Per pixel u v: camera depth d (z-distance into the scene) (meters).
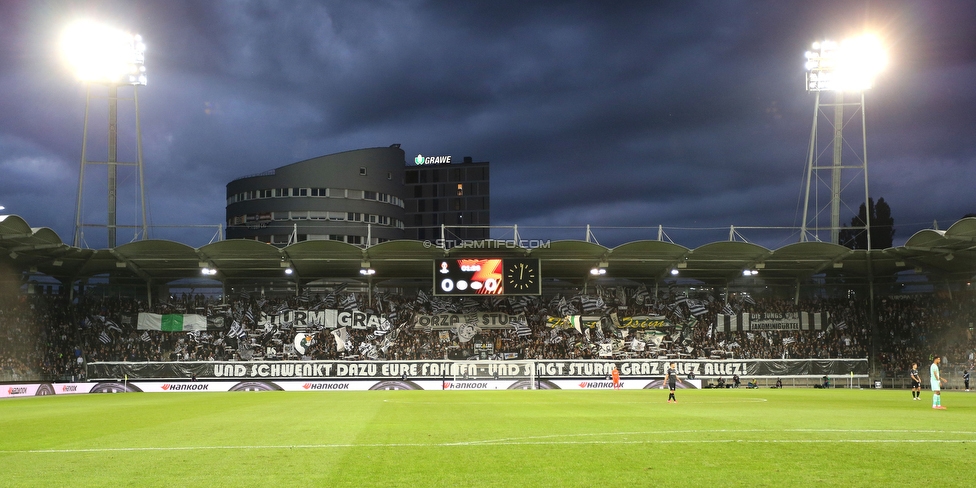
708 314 72.00
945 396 46.97
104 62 62.84
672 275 73.56
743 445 16.95
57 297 68.00
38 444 18.61
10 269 64.12
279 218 109.88
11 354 61.84
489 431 20.73
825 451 15.88
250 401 42.09
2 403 42.28
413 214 147.62
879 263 68.00
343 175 111.62
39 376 62.16
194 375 63.31
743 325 71.19
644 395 48.12
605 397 45.09
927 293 71.50
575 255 65.75
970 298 68.81
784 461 14.54
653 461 14.65
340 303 71.88
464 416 27.25
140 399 46.59
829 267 68.50
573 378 64.31
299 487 12.22
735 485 12.18
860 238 107.12
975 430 20.27
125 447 17.66
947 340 68.50
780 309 72.75
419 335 70.88
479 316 71.31
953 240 57.88
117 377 62.94
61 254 61.12
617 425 22.56
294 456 15.65
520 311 72.06
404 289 75.56
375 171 114.44
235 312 70.88
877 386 64.75
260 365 63.91
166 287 72.94
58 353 65.00
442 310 71.94
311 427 22.50
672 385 40.25
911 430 20.25
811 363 65.19
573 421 24.34
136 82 64.88
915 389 41.66
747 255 64.88
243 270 69.94
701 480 12.62
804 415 26.95
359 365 64.12
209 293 73.50
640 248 63.25
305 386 63.19
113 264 66.44
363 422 24.38
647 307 72.94
